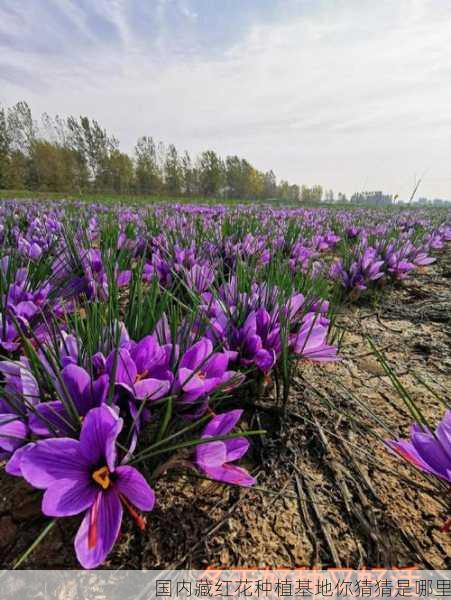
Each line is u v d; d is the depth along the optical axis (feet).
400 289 9.50
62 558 2.54
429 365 5.42
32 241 8.40
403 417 4.09
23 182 139.95
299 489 3.14
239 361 3.67
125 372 2.67
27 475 2.07
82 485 2.21
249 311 4.18
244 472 2.55
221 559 2.59
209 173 184.96
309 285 5.50
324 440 3.67
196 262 6.72
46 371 2.63
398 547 2.69
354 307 7.98
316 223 20.12
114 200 50.75
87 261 5.87
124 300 6.63
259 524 2.84
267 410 4.02
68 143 182.50
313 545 2.71
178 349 3.17
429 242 13.91
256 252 7.00
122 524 2.77
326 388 4.65
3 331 3.55
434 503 3.03
